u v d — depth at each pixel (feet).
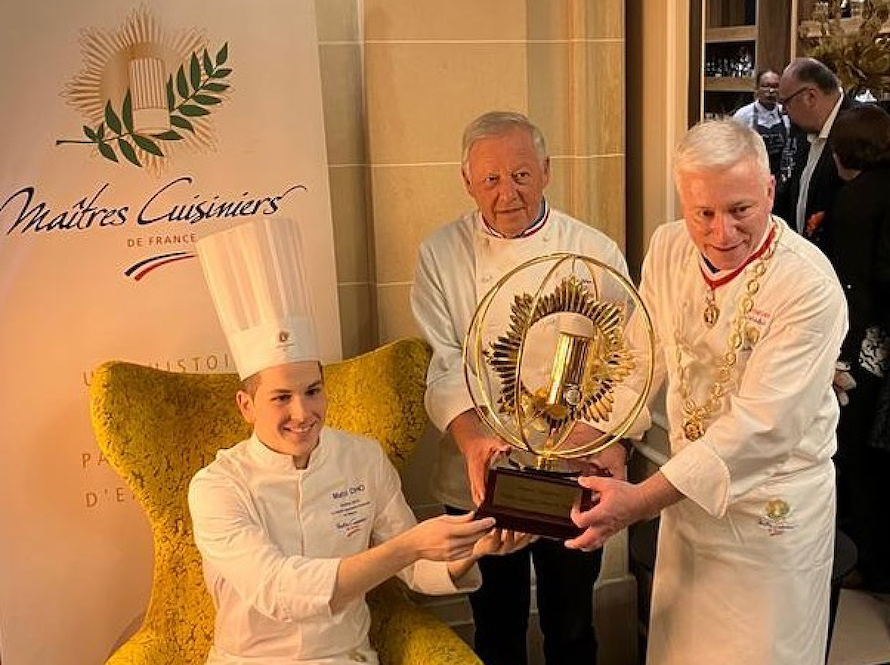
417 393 6.85
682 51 8.00
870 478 8.38
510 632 7.49
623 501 5.42
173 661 6.43
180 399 6.73
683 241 6.05
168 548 6.54
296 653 5.96
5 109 6.80
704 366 5.82
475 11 7.89
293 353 5.86
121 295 7.22
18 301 6.98
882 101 7.47
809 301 5.40
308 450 6.00
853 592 8.75
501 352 6.02
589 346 5.84
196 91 7.18
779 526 5.71
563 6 8.18
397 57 7.82
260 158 7.39
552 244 6.77
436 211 8.13
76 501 7.27
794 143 7.70
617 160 8.46
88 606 7.37
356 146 8.17
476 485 6.16
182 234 7.30
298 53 7.37
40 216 6.96
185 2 7.09
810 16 7.55
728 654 5.88
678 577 6.09
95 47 6.93
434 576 6.01
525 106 8.14
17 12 6.75
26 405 7.08
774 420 5.36
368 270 8.38
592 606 8.13
